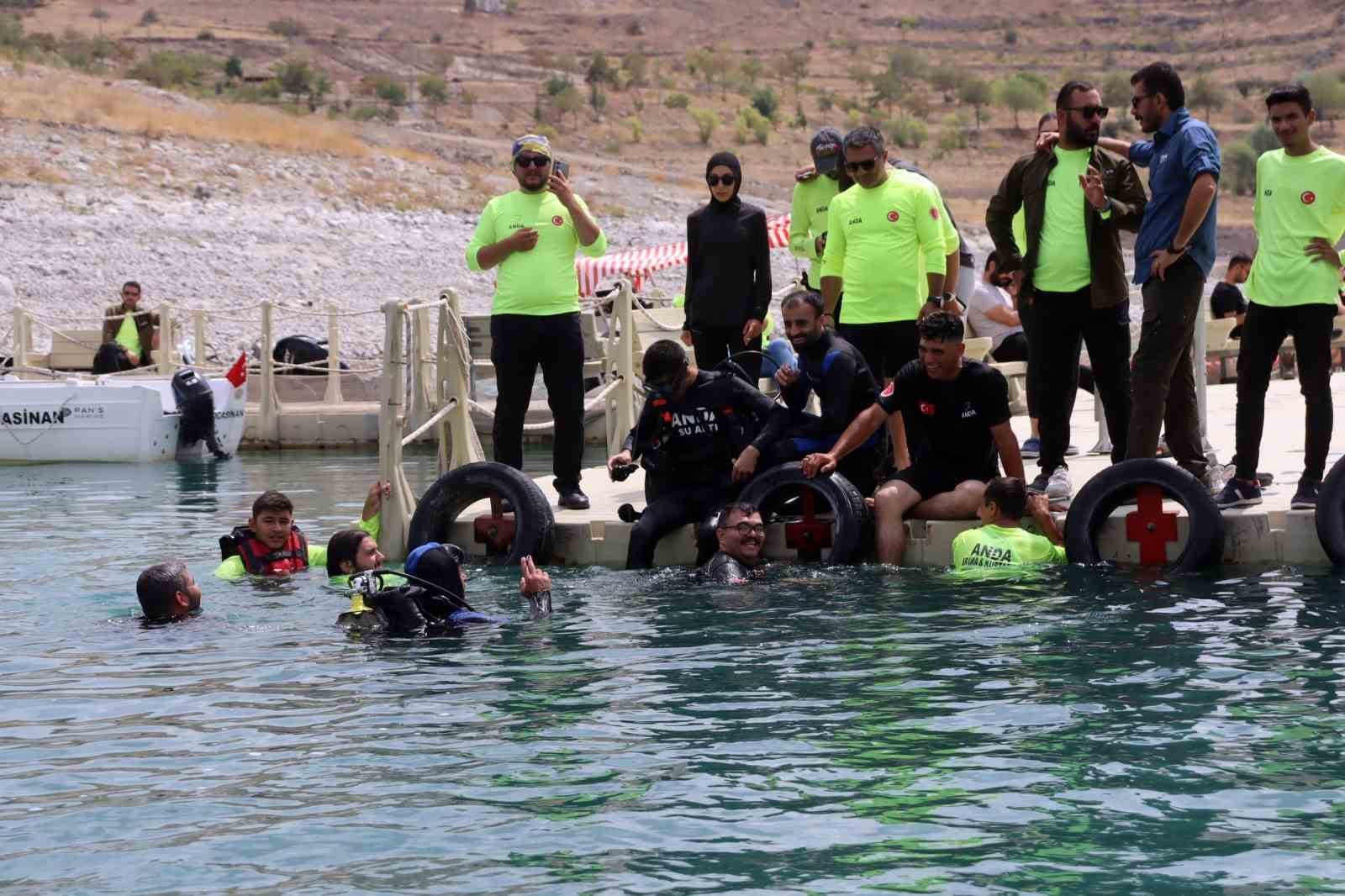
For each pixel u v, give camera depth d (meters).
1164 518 8.52
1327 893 4.00
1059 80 156.25
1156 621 7.11
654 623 7.44
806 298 9.14
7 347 25.86
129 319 20.08
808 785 4.93
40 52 86.94
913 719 5.64
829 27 175.12
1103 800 4.72
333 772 5.15
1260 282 8.41
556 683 6.30
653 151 99.38
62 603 8.22
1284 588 7.77
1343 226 8.31
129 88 57.81
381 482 9.93
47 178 40.12
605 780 5.02
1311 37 159.00
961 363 8.82
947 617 7.36
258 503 9.06
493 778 5.06
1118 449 9.18
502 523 9.61
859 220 9.59
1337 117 125.25
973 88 132.25
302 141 50.38
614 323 14.71
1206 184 8.16
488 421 17.92
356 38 147.00
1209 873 4.14
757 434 9.43
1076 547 8.60
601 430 17.97
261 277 34.38
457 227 43.97
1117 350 8.97
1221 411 14.45
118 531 11.18
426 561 7.54
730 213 10.75
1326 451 8.43
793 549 9.18
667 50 162.00
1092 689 5.96
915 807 4.71
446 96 112.25
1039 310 8.95
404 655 6.86
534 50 151.38
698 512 9.34
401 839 4.52
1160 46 166.75
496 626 7.45
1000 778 4.95
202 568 9.37
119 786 5.05
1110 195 8.80
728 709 5.82
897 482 9.07
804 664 6.50
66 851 4.48
